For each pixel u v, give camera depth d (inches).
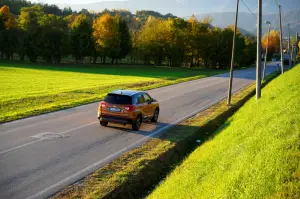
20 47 3641.7
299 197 238.4
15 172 398.3
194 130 693.3
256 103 859.4
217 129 730.8
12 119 701.9
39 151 486.0
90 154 487.8
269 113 583.8
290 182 258.5
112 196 361.7
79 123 698.8
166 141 588.1
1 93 1189.1
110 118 652.7
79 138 574.6
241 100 1197.1
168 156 522.6
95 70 2999.5
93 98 1069.8
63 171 412.8
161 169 475.8
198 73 2854.3
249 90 1517.0
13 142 524.1
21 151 480.4
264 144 379.9
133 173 424.2
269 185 266.2
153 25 4069.9
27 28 3814.0
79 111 850.1
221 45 3998.5
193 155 517.0
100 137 590.6
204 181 354.0
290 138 357.4
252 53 4928.6
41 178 386.0
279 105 626.2
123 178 403.5
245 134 498.3
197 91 1437.0
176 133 658.2
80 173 410.3
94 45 3713.1
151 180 436.1
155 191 383.2
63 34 3700.8
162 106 989.8
